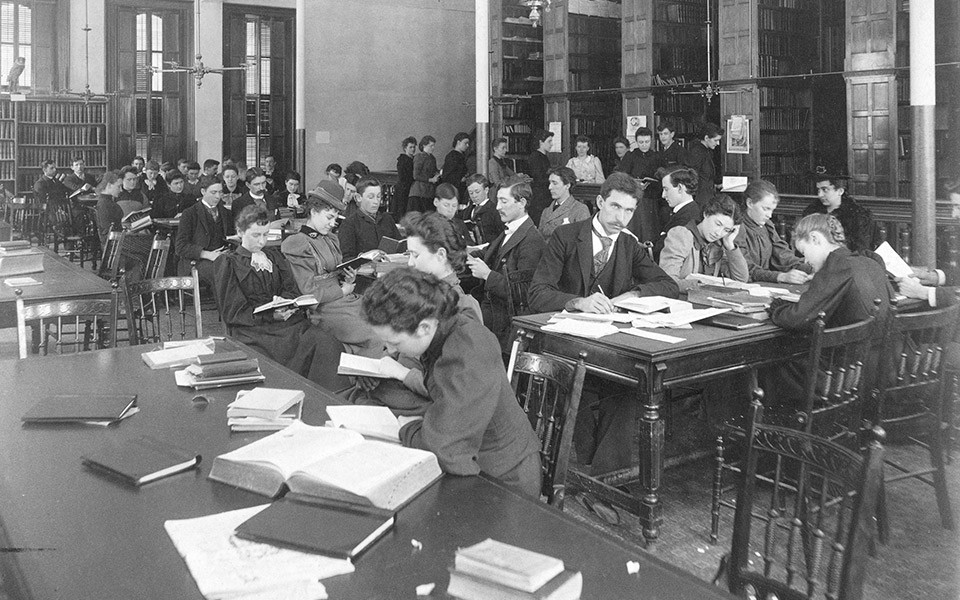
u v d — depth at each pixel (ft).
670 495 14.93
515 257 19.48
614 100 52.65
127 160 57.36
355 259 19.25
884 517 12.82
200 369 11.16
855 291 13.78
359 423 9.04
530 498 7.52
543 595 5.40
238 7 58.90
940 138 38.01
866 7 37.40
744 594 7.66
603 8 52.11
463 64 64.08
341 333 19.16
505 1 53.26
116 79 56.65
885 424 13.11
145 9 56.90
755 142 41.86
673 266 18.12
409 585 5.89
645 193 38.52
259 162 61.05
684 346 12.58
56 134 55.26
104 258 26.08
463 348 8.51
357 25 60.18
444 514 7.13
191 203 40.04
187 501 7.43
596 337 13.15
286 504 7.09
